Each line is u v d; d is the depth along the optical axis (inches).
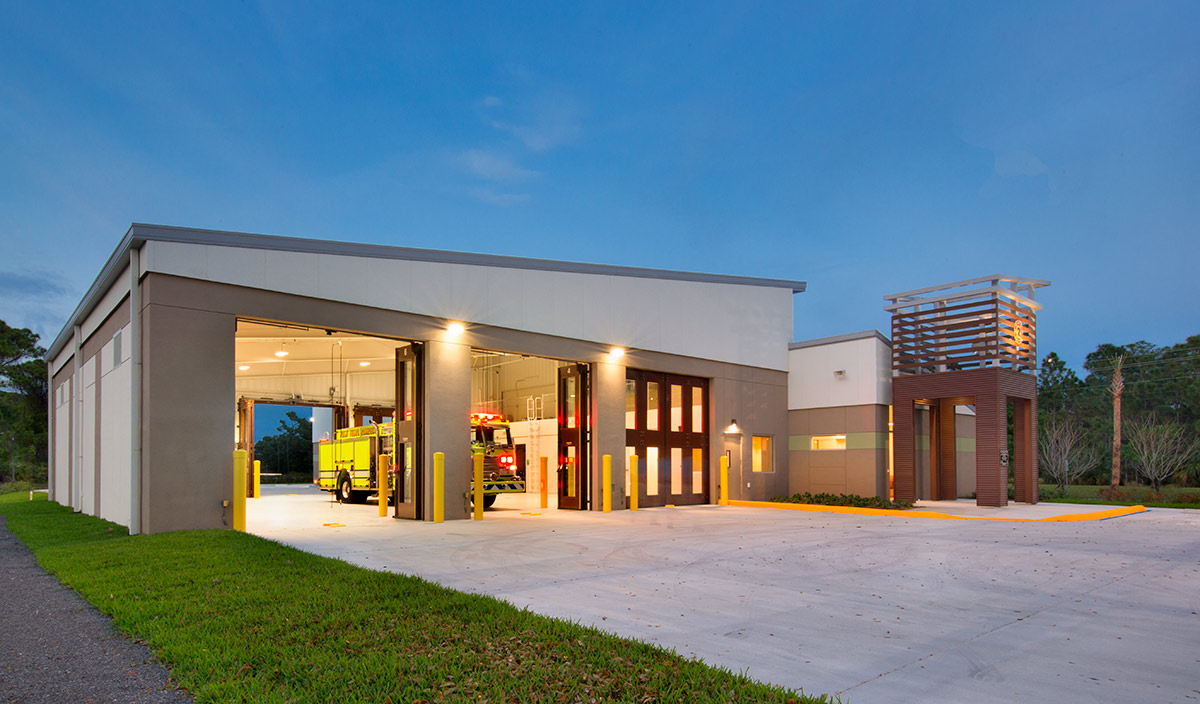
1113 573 360.8
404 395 667.4
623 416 764.0
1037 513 694.5
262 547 396.2
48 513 709.9
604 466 723.4
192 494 479.2
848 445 868.0
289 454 2321.6
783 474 923.4
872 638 234.7
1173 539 499.2
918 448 883.4
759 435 898.7
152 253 474.9
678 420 831.7
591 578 334.6
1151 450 1347.2
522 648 206.8
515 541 470.9
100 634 233.8
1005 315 796.0
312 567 335.6
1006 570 367.6
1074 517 668.7
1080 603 291.0
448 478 621.9
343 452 960.3
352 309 568.1
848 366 876.0
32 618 255.6
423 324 612.1
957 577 347.3
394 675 183.6
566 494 780.0
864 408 855.7
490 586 313.6
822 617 262.5
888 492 856.3
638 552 421.1
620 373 765.9
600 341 749.3
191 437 481.7
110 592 285.7
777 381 930.7
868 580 337.4
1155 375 2010.3
